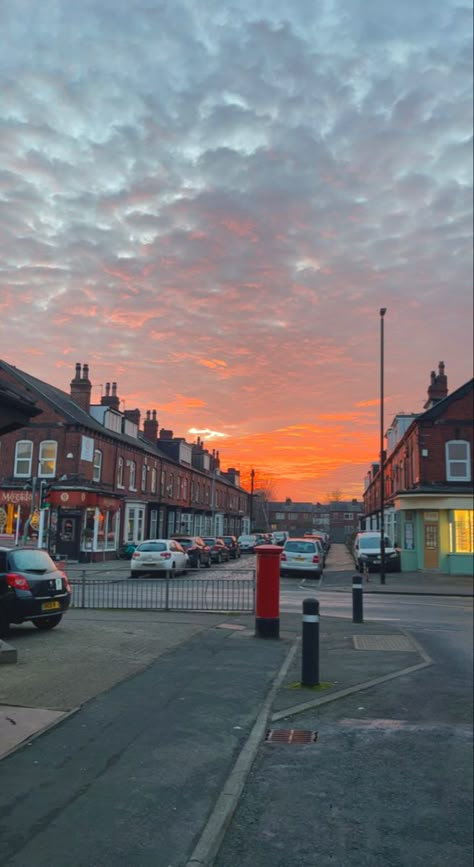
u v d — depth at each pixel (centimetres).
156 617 1348
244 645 1035
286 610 1661
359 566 3077
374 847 417
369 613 1628
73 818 419
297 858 399
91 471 3534
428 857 407
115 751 542
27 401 611
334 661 966
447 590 2356
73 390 3950
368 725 668
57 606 1130
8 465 3416
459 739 629
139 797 455
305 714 700
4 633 1087
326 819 455
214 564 3647
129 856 374
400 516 3338
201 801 454
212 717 650
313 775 533
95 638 1059
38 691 711
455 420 3078
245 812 461
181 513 5359
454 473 3058
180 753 546
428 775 540
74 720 618
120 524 3934
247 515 9112
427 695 785
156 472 4697
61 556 3055
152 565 2383
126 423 4266
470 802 490
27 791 457
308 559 2828
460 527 2977
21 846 380
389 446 4516
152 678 790
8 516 3341
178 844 391
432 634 1274
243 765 527
